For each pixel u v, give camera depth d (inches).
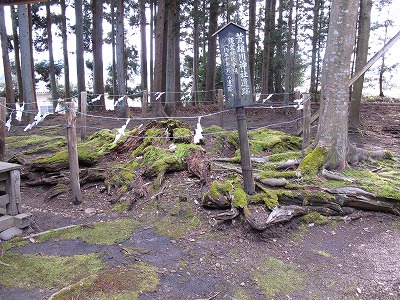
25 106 435.2
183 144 218.7
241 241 133.5
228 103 146.5
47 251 126.6
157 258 120.3
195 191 172.1
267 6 649.6
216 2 545.6
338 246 132.3
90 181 201.9
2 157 224.7
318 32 622.8
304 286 105.0
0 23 470.3
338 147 185.0
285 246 131.3
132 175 193.8
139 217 159.0
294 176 174.4
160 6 404.2
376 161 209.8
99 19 621.6
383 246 132.0
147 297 97.1
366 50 353.4
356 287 104.3
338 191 157.8
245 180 154.3
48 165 213.9
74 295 96.0
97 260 118.3
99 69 636.1
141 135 252.7
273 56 783.1
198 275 109.8
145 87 740.0
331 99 185.0
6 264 116.0
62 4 690.8
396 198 155.6
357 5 177.0
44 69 875.4
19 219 144.5
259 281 107.0
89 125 411.2
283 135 270.4
